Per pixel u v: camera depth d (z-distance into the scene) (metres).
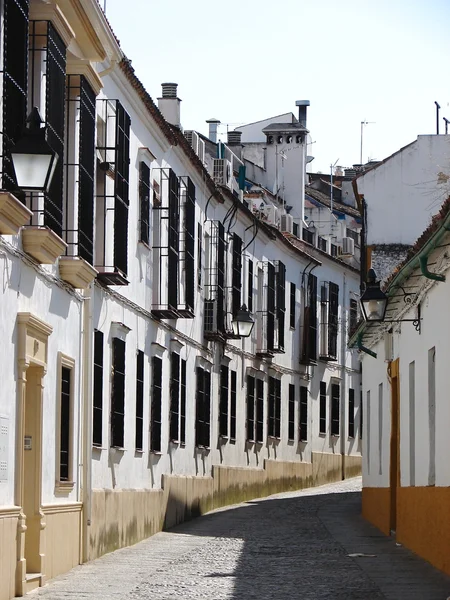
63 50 17.42
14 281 15.77
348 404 58.03
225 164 41.62
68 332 19.47
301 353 51.22
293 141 58.34
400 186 34.94
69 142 19.12
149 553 22.55
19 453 16.00
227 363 39.41
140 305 27.00
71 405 19.70
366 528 29.17
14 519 15.58
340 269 57.50
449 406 18.41
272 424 46.56
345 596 16.05
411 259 19.17
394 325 25.75
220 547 23.86
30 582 16.45
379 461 29.23
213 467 37.12
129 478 25.61
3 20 14.41
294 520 32.31
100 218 22.72
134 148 26.30
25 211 14.36
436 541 19.58
